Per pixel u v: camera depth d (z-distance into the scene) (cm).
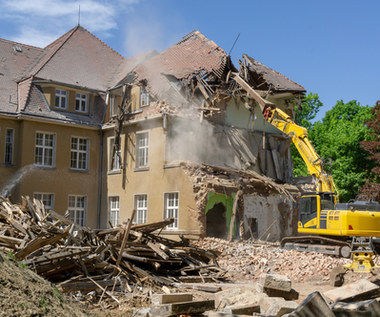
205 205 2497
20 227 1515
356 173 4453
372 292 1194
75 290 1249
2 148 2773
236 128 2978
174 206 2652
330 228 2077
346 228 2000
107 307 1190
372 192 3425
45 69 3120
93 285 1290
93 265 1393
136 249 1609
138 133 2908
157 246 1628
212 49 2995
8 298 744
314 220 2172
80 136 3047
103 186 3098
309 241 2295
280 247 2375
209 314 973
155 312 1032
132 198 2883
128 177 2930
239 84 2809
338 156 4575
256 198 2744
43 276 1291
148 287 1434
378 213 2030
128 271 1515
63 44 3422
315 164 2250
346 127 4697
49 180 2875
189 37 3250
